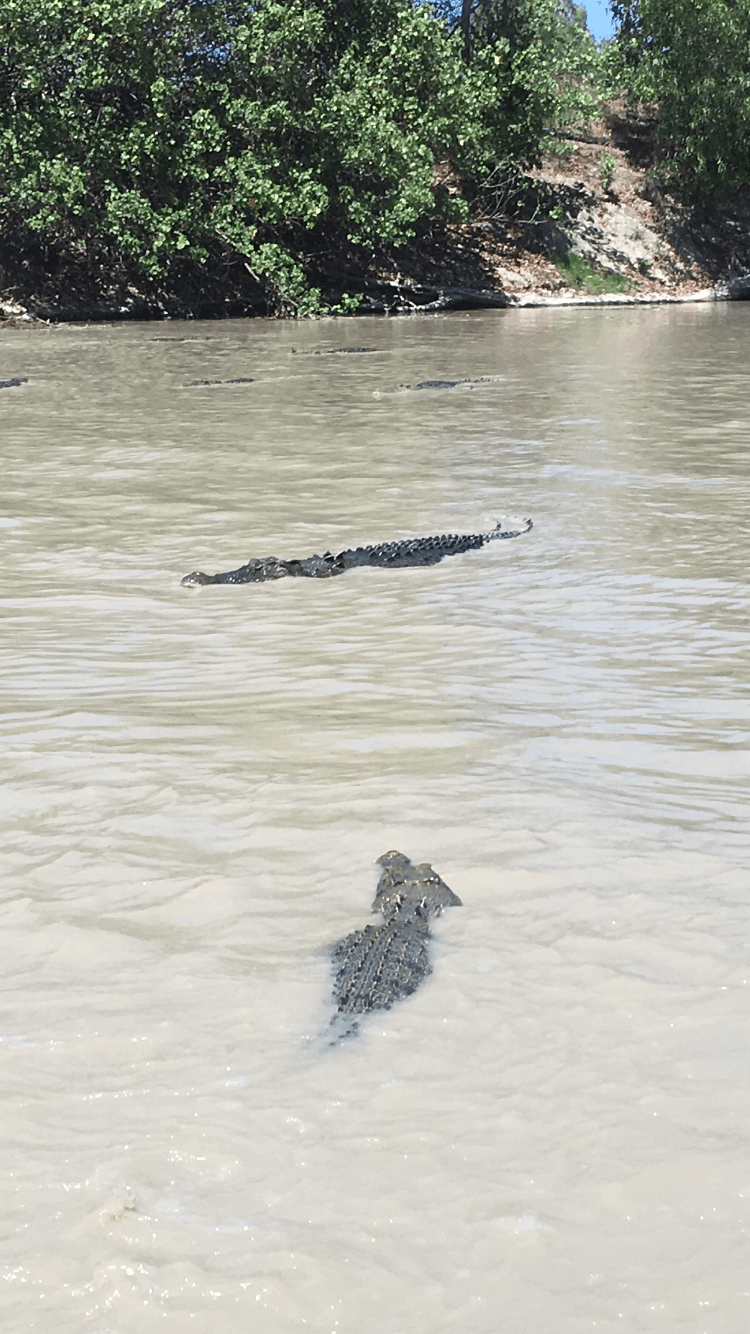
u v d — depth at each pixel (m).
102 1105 3.38
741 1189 2.98
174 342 29.70
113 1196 3.03
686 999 3.78
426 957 4.05
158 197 36.06
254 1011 3.80
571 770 5.57
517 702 6.52
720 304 43.44
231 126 35.97
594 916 4.29
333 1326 2.66
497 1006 3.78
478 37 44.06
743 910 4.29
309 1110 3.34
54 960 4.14
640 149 49.09
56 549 10.37
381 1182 3.06
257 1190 3.04
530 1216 2.93
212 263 38.41
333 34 37.44
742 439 15.10
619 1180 3.03
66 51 32.91
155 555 10.16
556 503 11.66
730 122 44.31
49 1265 2.83
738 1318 2.62
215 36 34.88
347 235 39.38
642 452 14.34
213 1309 2.71
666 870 4.59
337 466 13.87
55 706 6.62
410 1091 3.40
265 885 4.58
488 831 4.95
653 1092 3.36
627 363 24.14
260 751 5.88
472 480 12.91
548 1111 3.30
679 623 7.90
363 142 35.66
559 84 42.16
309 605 8.59
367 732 6.10
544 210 44.94
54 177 32.38
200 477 13.37
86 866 4.77
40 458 14.59
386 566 9.49
